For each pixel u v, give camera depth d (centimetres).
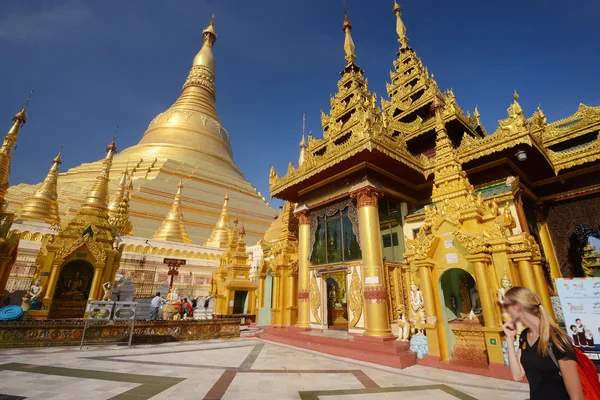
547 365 296
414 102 1898
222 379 771
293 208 2059
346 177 1477
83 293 1727
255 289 2652
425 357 969
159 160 5272
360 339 1139
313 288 1584
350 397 640
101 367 893
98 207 1886
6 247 1611
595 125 1311
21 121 1931
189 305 2088
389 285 1302
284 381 763
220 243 4097
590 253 1580
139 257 3102
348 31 2208
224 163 6406
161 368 894
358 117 1658
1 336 1179
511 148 1179
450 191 1067
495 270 895
